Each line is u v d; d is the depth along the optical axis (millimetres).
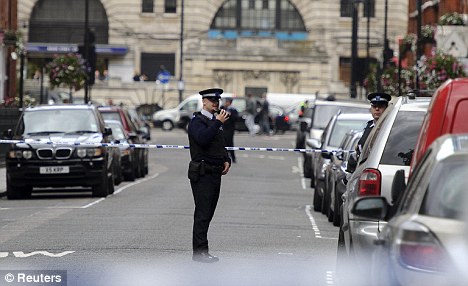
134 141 101125
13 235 54719
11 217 63844
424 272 23875
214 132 46094
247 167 124250
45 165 76500
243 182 100688
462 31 110125
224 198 81000
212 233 56969
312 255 48812
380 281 26375
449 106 33031
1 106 127312
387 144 40000
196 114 46875
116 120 103625
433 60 107812
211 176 46312
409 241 24281
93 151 77375
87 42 148750
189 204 73375
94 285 39281
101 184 78375
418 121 40094
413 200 26125
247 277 41875
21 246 50438
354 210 28141
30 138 77562
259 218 65688
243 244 52562
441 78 107625
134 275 41812
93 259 46156
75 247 50094
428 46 144500
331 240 54906
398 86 127688
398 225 25312
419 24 116188
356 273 34844
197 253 46031
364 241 34969
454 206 24781
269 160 140125
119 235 54812
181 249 49719
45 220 62031
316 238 55688
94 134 78875
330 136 82562
